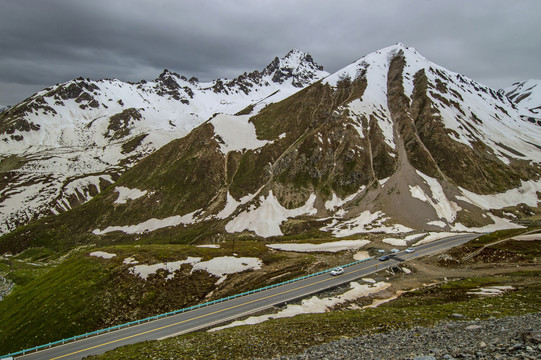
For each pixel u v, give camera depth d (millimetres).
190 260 81188
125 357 34406
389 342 25375
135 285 72375
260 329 39094
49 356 45406
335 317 41312
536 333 18359
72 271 82312
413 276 68938
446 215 123625
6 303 79562
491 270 68750
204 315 54406
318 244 95125
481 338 22062
